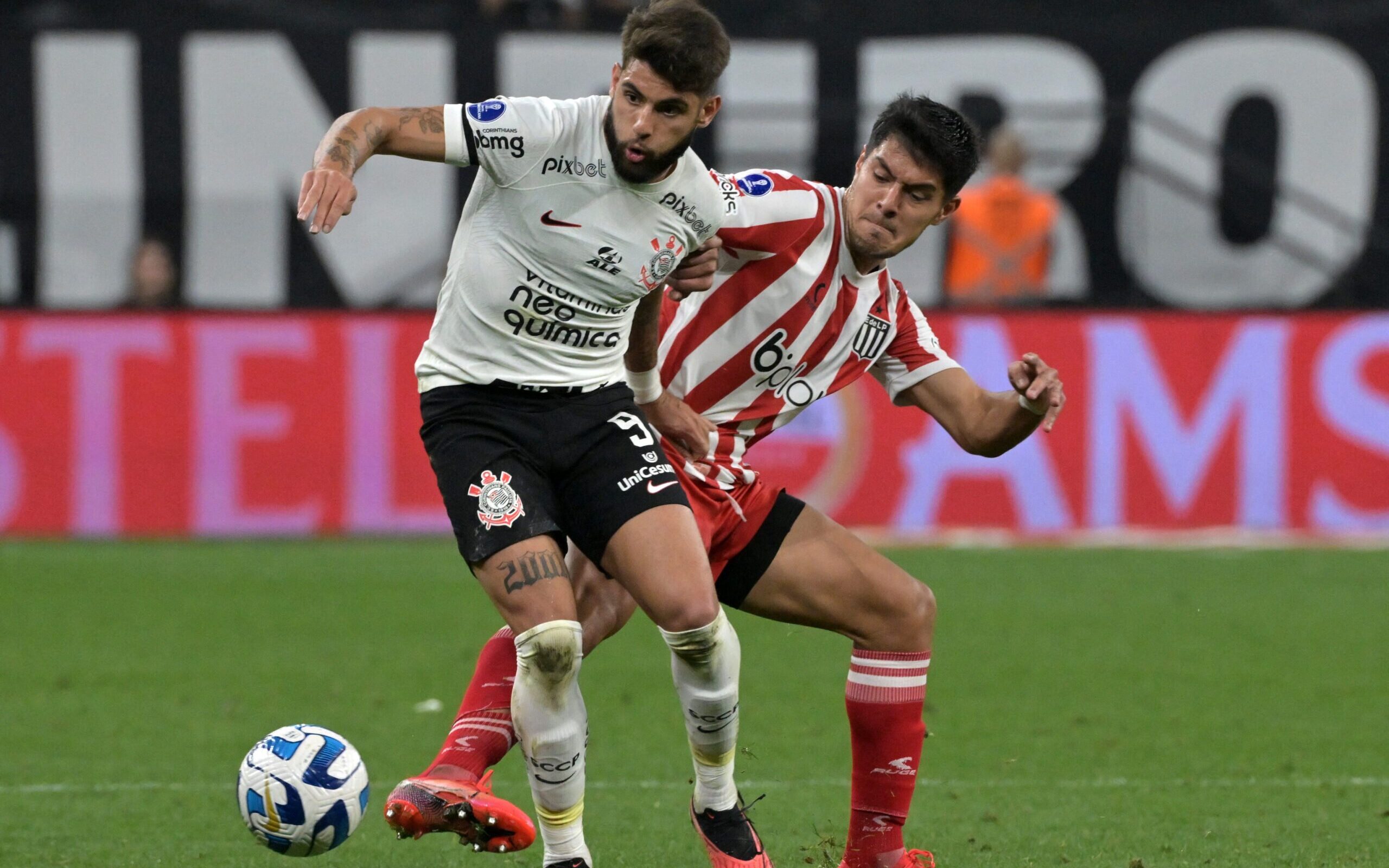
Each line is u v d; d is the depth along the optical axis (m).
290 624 29.55
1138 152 45.94
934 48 46.12
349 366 38.59
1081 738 21.53
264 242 44.53
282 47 44.19
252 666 26.17
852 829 15.20
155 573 34.34
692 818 15.48
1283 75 45.53
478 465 13.80
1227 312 38.91
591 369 14.38
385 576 34.34
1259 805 18.20
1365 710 23.27
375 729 21.98
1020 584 33.50
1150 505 38.84
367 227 44.69
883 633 14.94
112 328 38.19
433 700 23.84
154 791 18.73
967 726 22.22
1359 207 45.41
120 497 38.31
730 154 46.03
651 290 14.22
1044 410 14.95
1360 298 45.12
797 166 45.97
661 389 15.30
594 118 13.57
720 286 15.36
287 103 44.31
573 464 14.09
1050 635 28.75
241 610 30.75
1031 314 38.94
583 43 44.94
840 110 45.62
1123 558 36.53
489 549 13.55
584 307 13.99
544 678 13.41
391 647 27.69
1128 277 45.78
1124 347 38.88
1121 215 45.66
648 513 13.85
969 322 39.06
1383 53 45.22
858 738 15.08
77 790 18.73
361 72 44.50
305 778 13.60
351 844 16.66
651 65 12.95
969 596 32.28
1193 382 38.81
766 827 17.31
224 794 18.59
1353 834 16.86
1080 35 45.94
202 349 38.38
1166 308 39.44
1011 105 46.09
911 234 15.19
